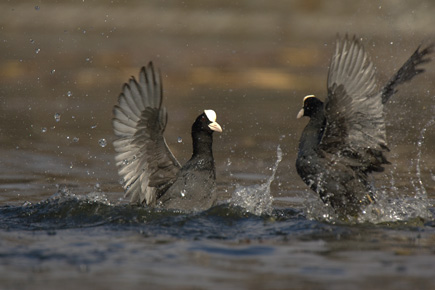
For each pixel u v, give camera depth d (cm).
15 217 1058
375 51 3256
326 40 4041
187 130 2042
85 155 1722
